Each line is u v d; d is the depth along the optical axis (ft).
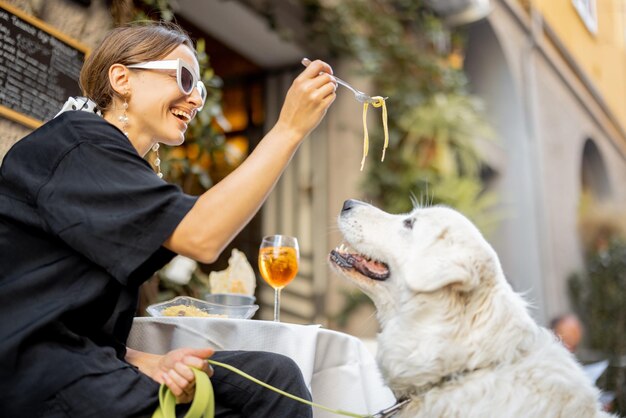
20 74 9.34
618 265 30.22
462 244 5.77
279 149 4.90
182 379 4.44
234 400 4.91
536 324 5.98
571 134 34.19
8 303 4.33
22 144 4.79
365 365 7.20
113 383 4.34
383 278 6.60
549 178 30.89
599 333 29.37
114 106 5.49
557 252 30.53
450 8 25.22
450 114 23.15
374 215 6.77
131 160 4.70
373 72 21.02
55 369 4.23
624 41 39.14
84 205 4.44
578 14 36.52
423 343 5.74
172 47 5.60
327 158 20.74
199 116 12.68
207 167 17.10
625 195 37.93
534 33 30.66
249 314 7.20
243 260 8.39
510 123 29.89
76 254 4.55
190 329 6.06
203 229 4.54
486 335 5.51
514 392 5.24
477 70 29.81
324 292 19.89
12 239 4.51
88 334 4.61
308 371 6.20
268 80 21.54
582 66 36.19
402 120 22.63
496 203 29.22
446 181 22.62
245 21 18.47
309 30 20.08
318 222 20.43
